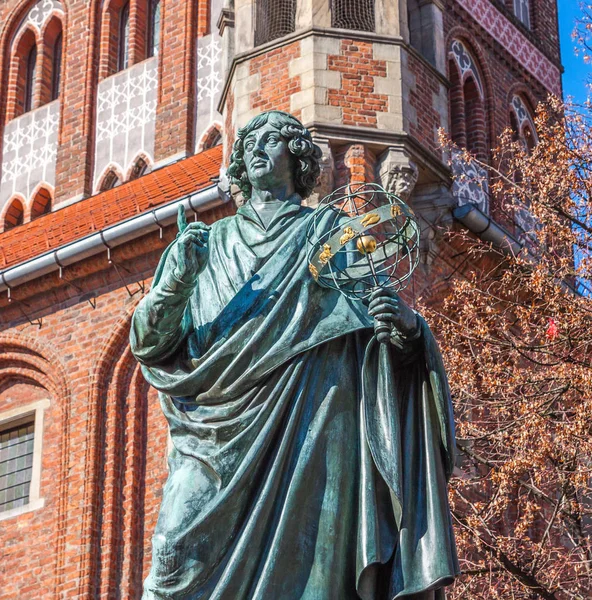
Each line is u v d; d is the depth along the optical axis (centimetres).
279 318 452
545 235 1955
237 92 2381
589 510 1845
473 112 2920
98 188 3164
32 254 2839
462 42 2933
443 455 455
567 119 1970
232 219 491
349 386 454
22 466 2777
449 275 2438
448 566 433
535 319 2070
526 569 1791
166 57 3166
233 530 433
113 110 3216
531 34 3184
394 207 464
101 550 2611
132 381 2712
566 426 1741
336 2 2370
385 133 2306
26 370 2812
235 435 440
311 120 2283
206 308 465
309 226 476
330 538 435
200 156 2878
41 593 2627
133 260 2705
